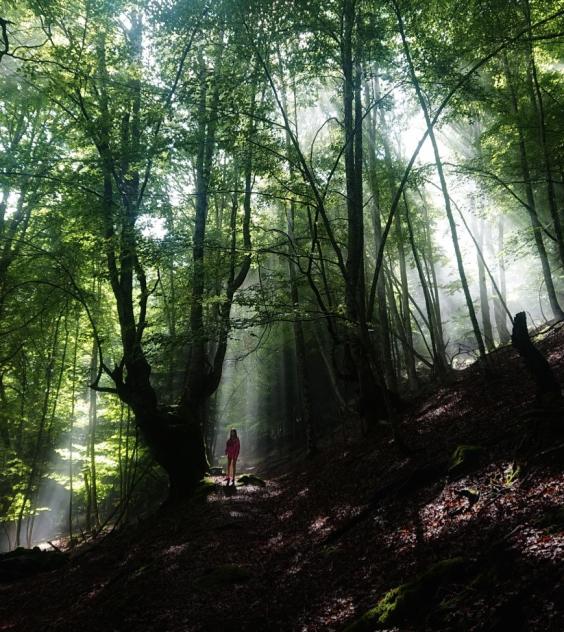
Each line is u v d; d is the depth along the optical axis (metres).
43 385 22.42
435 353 19.39
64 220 16.53
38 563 14.43
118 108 14.82
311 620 5.87
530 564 4.52
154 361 15.02
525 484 6.56
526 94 17.27
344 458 14.41
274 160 13.86
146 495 23.06
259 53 12.04
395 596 5.09
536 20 14.13
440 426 12.04
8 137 17.77
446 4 12.89
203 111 13.15
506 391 12.12
